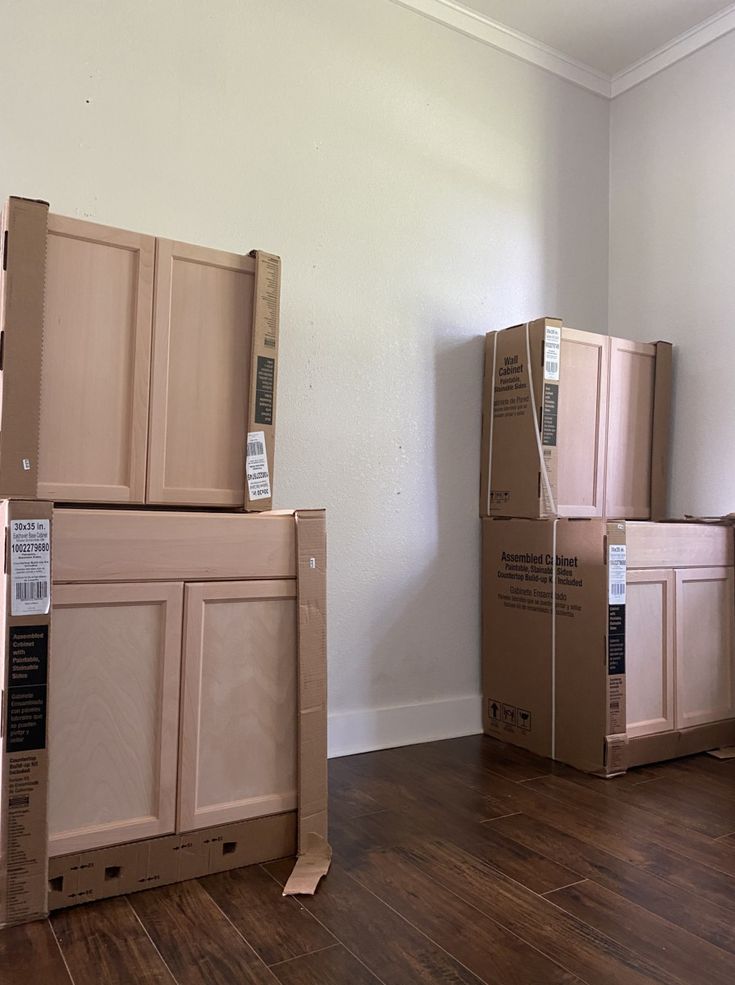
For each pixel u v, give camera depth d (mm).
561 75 3219
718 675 2646
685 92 3090
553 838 1854
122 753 1569
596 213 3338
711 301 2965
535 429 2641
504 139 3049
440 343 2822
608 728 2318
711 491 2938
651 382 2988
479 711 2840
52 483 1631
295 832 1757
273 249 2463
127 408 1724
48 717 1471
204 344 1821
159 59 2285
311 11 2582
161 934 1410
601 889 1595
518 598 2676
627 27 3033
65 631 1521
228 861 1675
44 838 1462
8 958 1330
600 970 1307
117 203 2193
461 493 2846
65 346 1653
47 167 2094
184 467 1793
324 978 1277
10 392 1547
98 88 2180
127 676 1580
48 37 2113
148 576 1596
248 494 1852
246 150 2424
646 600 2469
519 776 2322
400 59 2779
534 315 3098
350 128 2646
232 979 1273
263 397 1886
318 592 1790
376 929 1433
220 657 1682
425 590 2744
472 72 2971
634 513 2904
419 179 2805
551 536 2543
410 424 2732
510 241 3043
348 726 2547
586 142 3314
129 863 1562
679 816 2000
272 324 1903
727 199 2924
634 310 3262
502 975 1290
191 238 2311
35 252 1575
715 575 2646
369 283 2662
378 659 2633
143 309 1736
